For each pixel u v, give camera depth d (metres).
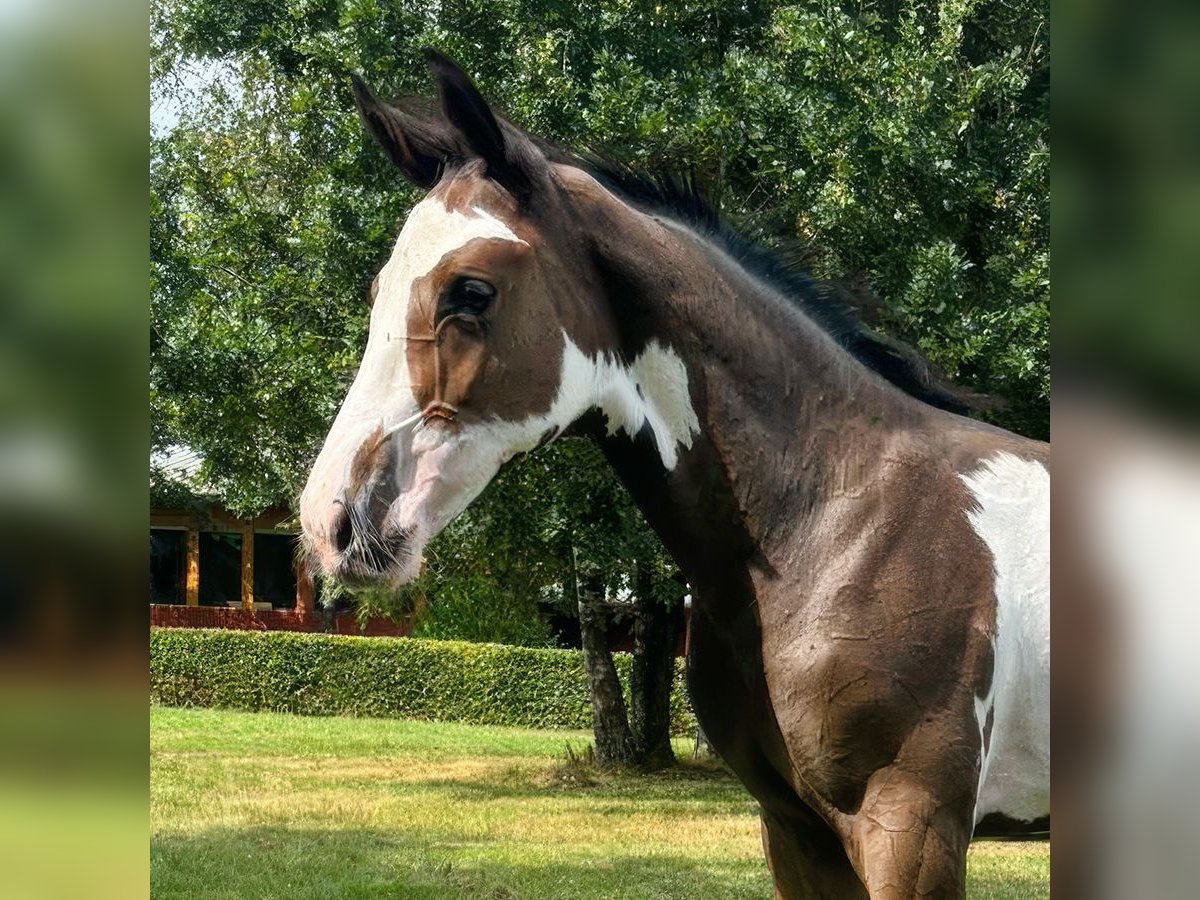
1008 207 7.25
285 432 8.41
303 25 8.29
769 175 7.10
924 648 1.91
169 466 15.81
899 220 6.97
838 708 1.90
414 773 10.45
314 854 6.68
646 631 10.86
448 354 1.86
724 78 7.32
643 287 2.01
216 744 12.32
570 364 1.94
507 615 14.54
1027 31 8.12
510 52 7.82
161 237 8.56
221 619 19.38
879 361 2.30
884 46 7.62
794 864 2.18
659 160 2.38
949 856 1.86
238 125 10.62
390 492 1.81
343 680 15.83
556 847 7.12
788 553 2.01
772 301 2.15
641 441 2.02
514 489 8.07
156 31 9.77
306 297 7.90
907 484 2.03
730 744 2.12
